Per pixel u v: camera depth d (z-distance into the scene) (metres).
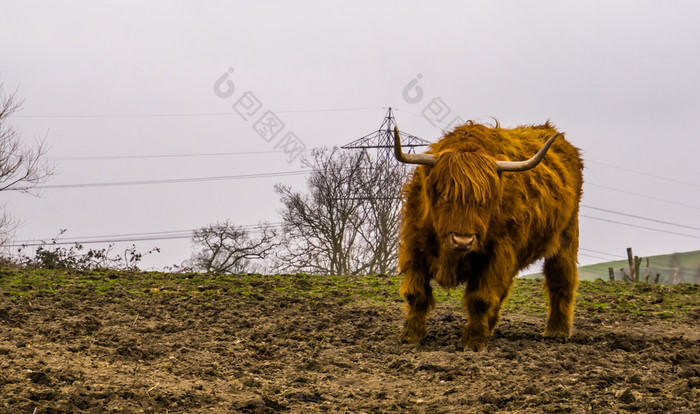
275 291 12.62
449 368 7.20
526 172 8.63
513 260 8.32
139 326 9.03
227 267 40.03
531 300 12.83
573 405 5.77
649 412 5.55
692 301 13.20
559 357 7.90
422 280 8.51
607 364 7.62
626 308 12.26
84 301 10.62
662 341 9.40
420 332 8.61
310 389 6.46
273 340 8.59
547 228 9.11
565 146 10.23
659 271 60.16
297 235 38.72
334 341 8.74
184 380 6.47
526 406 5.85
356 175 37.50
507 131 9.27
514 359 7.80
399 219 8.85
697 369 7.06
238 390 6.28
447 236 7.63
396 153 7.76
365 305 11.61
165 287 12.34
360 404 6.03
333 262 37.66
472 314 8.30
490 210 7.75
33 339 7.87
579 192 10.27
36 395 5.47
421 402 6.09
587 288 14.70
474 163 7.66
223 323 9.53
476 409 5.80
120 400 5.58
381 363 7.65
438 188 7.71
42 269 15.12
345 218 37.59
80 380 6.06
